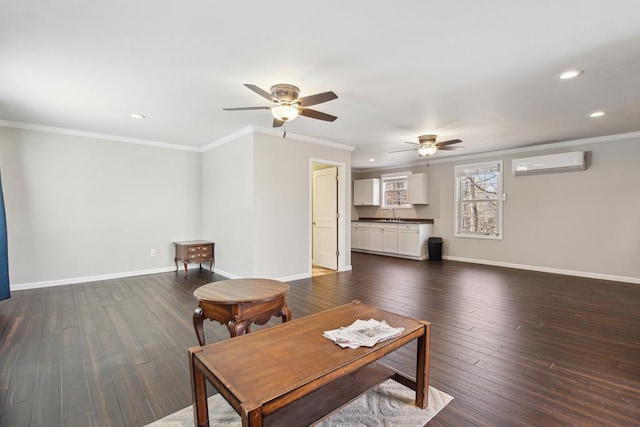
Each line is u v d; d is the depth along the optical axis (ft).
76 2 5.80
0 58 7.94
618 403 6.03
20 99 10.94
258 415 3.62
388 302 12.47
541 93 10.38
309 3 5.85
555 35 6.96
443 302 12.44
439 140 17.31
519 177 19.42
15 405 6.02
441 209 23.59
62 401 6.16
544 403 6.04
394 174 26.99
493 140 17.40
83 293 13.71
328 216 19.86
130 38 7.07
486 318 10.64
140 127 14.85
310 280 16.43
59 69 8.58
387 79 9.27
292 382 4.11
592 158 16.75
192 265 19.60
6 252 11.83
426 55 7.86
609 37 7.04
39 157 14.66
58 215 15.17
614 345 8.55
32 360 7.79
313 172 20.97
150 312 11.27
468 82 9.50
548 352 8.16
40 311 11.37
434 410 5.85
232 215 16.47
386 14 6.20
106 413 5.82
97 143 16.16
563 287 14.76
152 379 6.96
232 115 12.85
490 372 7.19
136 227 17.40
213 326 9.97
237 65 8.39
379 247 25.75
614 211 16.14
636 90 10.14
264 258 15.30
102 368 7.41
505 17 6.30
